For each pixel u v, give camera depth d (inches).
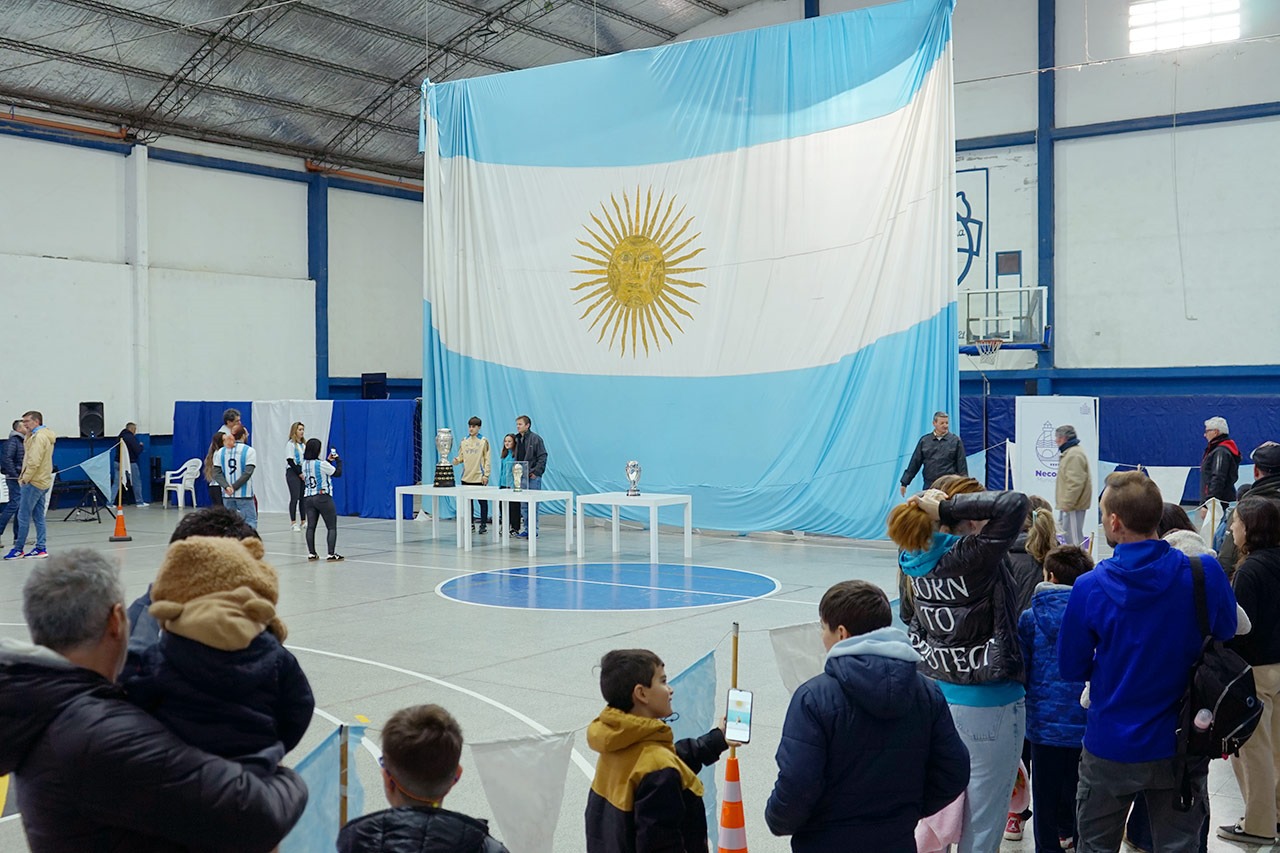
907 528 147.7
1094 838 142.6
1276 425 744.3
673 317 673.6
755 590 462.0
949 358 574.6
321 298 1079.0
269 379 1034.7
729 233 653.9
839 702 116.6
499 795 127.1
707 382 661.9
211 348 989.2
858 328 606.5
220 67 901.2
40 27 792.9
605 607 421.7
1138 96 859.4
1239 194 828.6
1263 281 823.1
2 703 80.5
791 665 168.6
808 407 626.2
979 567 145.2
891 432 593.9
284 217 1055.6
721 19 1019.9
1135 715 136.9
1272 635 185.8
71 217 896.9
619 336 692.1
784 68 631.8
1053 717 163.0
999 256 915.4
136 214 926.4
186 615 84.9
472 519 732.7
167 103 923.4
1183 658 135.8
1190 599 135.6
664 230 676.1
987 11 911.7
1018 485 585.3
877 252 598.5
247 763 85.1
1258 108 814.5
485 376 733.9
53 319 879.7
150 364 944.9
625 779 121.0
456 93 743.1
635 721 121.0
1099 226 879.1
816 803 118.5
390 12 905.5
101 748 78.2
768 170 639.1
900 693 116.0
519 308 724.0
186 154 967.6
